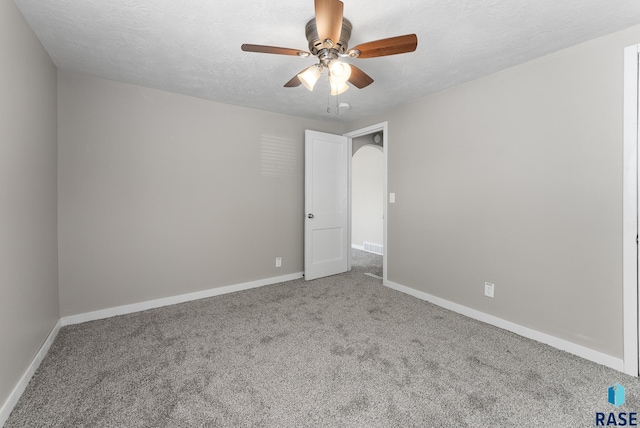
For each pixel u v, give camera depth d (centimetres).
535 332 221
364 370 183
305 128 386
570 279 203
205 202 313
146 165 278
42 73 201
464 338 224
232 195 331
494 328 241
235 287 336
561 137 205
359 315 267
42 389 164
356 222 624
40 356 191
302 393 161
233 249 334
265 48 160
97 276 258
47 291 210
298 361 192
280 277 372
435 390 163
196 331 236
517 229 231
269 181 358
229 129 325
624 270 180
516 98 229
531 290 224
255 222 349
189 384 169
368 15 165
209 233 317
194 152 304
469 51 206
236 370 183
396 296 318
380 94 294
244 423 140
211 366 187
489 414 145
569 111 201
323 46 162
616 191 182
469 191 263
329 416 145
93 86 252
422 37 188
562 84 204
